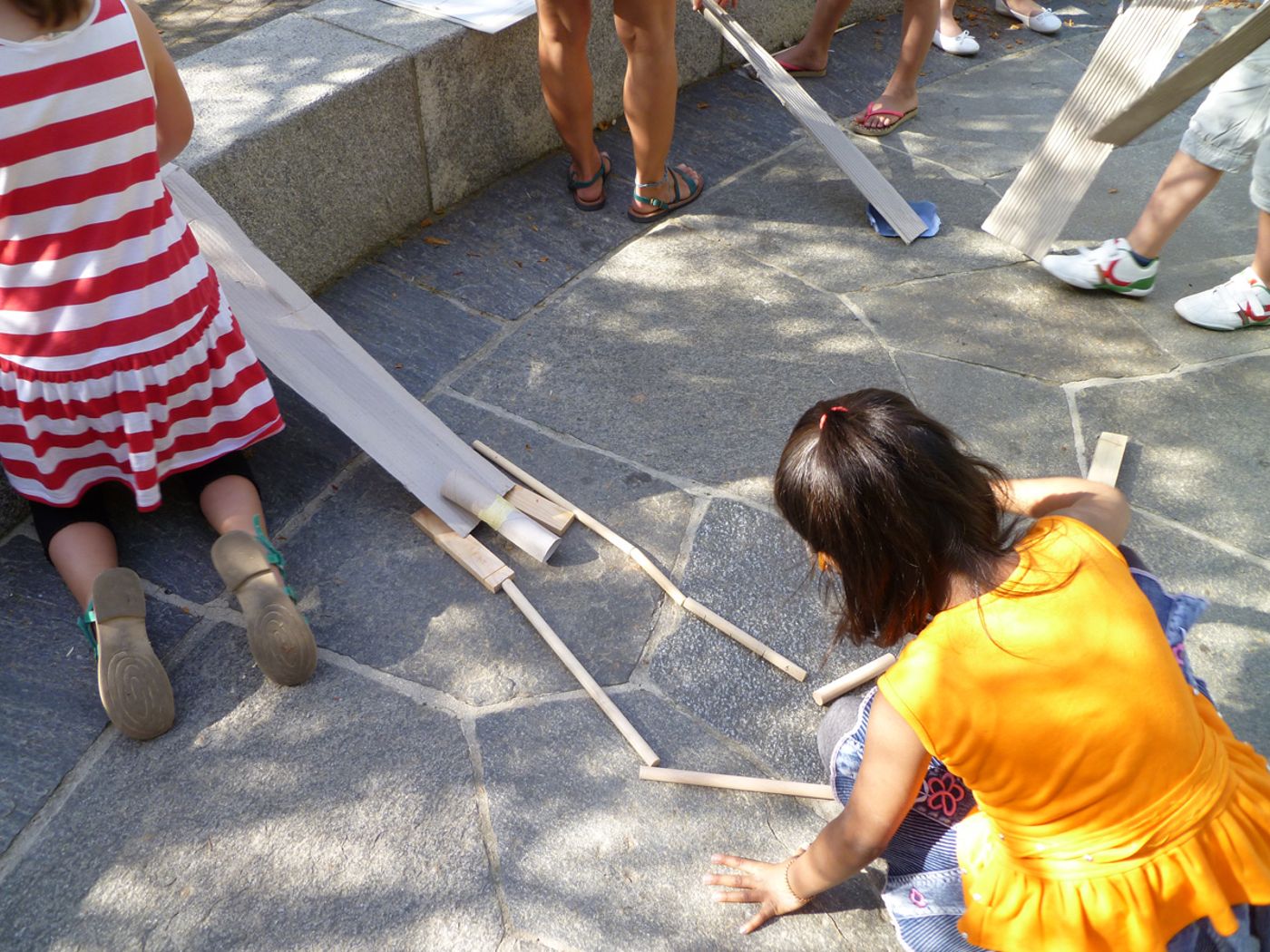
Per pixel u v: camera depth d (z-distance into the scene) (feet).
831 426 4.06
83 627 6.43
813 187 11.64
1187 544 7.79
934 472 3.95
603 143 12.12
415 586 7.32
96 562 6.73
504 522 7.43
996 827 4.40
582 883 5.80
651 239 10.75
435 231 10.63
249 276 8.05
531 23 10.66
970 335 9.70
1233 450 8.57
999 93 13.57
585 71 10.03
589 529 7.80
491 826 6.03
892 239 10.90
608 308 9.84
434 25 10.25
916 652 4.12
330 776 6.20
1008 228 10.58
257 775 6.19
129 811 5.98
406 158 10.21
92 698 6.53
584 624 7.16
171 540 7.47
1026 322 9.87
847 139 11.07
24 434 6.47
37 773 6.12
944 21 14.28
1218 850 4.05
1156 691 4.02
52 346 6.07
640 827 6.07
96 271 5.94
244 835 5.91
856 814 4.52
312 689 6.65
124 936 5.48
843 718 5.75
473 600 7.26
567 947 5.53
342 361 8.13
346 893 5.70
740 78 13.55
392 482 8.04
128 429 6.53
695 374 9.16
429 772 6.27
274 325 7.96
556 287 10.06
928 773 4.92
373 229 10.21
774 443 8.55
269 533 7.61
